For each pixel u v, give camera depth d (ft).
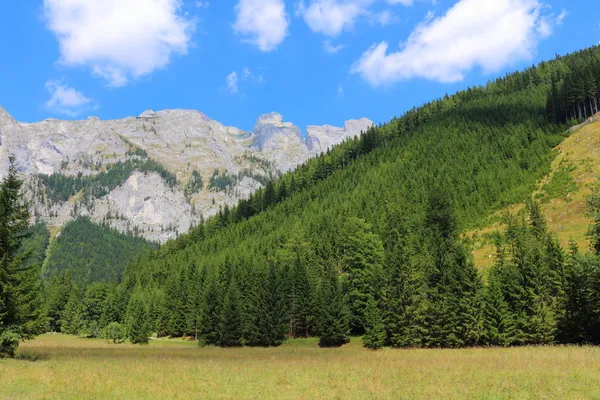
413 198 393.09
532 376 71.51
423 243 267.59
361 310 232.32
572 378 67.97
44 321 115.34
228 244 495.82
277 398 60.59
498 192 367.86
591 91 462.19
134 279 486.38
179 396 62.08
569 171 349.61
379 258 242.58
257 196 639.76
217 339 254.06
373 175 508.94
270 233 450.71
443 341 181.57
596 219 144.56
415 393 61.77
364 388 67.46
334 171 638.53
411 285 197.77
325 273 273.54
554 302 166.20
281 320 247.50
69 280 546.67
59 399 58.90
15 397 60.18
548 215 308.60
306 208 499.92
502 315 169.58
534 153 405.80
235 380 77.46
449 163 451.94
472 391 61.26
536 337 161.27
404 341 189.47
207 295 264.93
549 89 613.52
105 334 303.27
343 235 306.96
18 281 113.29
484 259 273.54
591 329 146.92
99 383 71.41
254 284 282.36
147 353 171.53
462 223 338.54
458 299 182.70
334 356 148.46
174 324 324.39
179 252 538.06
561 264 170.91
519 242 217.97
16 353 130.00
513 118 521.65
